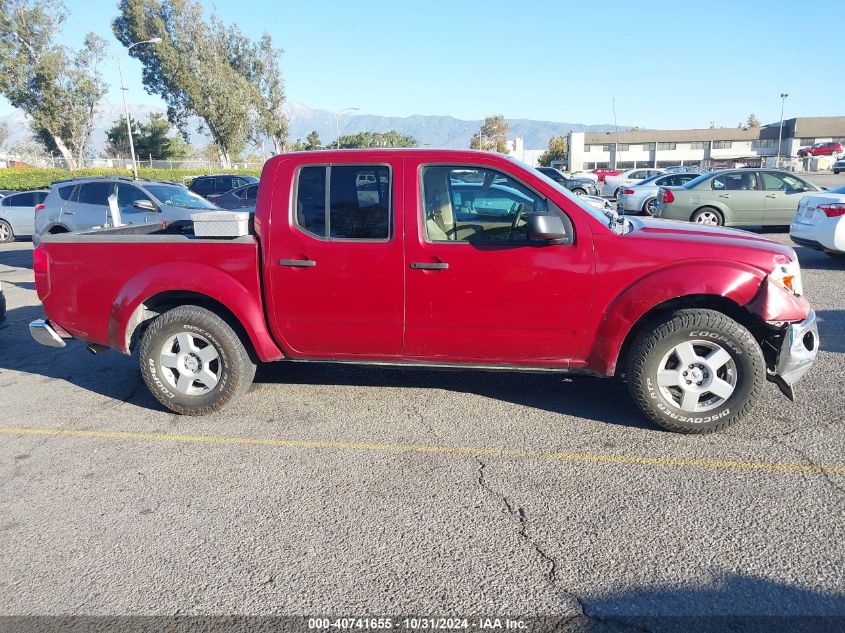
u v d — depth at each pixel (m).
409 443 4.35
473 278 4.32
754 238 4.43
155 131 68.06
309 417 4.82
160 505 3.62
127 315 4.80
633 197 19.45
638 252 4.16
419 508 3.53
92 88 53.06
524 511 3.47
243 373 4.86
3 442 4.51
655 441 4.27
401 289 4.41
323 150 4.57
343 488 3.77
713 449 4.12
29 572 3.06
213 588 2.91
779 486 3.64
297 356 4.80
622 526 3.30
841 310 7.54
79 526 3.43
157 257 4.74
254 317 4.64
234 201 17.02
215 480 3.90
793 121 78.81
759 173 14.16
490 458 4.10
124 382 5.77
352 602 2.80
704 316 4.11
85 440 4.52
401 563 3.06
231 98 59.84
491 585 2.89
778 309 4.02
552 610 2.72
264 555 3.15
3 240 18.03
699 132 83.62
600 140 84.94
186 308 4.77
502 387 5.35
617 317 4.20
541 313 4.31
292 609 2.77
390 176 4.38
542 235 4.04
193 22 58.66
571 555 3.08
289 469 4.02
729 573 2.91
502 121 107.25
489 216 4.34
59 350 6.91
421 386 5.42
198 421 4.81
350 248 4.43
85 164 55.56
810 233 10.24
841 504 3.44
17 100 52.25
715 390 4.19
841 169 45.56
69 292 4.95
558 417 4.71
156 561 3.12
